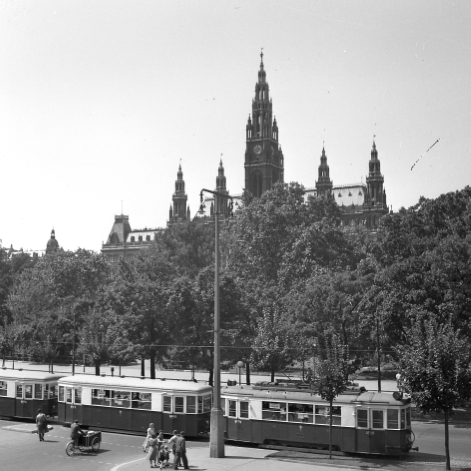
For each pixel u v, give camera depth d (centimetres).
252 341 6562
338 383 3428
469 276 5391
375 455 3506
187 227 12769
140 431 4138
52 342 8662
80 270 14112
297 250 10762
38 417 4000
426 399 3106
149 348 6412
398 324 5484
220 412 3466
